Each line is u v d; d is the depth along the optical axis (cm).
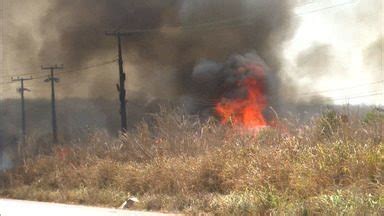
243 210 1623
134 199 2267
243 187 2017
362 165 1673
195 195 2131
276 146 2412
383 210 1230
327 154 1875
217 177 2325
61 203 2589
